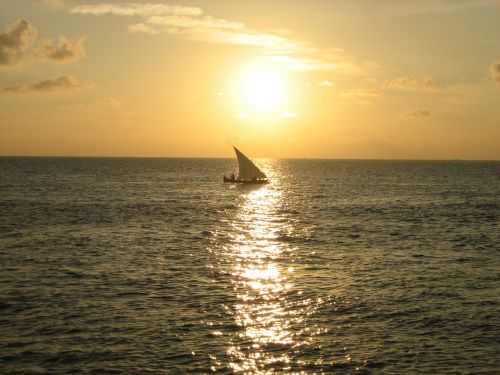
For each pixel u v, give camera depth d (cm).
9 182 13862
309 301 3142
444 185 14800
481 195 11375
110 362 2295
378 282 3572
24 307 2975
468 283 3553
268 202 9556
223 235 5622
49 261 4134
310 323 2772
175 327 2702
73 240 5097
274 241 5259
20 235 5362
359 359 2348
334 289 3400
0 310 2917
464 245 5019
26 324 2711
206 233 5738
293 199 10181
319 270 3938
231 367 2266
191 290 3366
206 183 14750
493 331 2661
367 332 2650
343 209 8338
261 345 2488
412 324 2759
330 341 2538
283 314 2908
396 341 2539
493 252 4666
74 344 2472
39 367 2242
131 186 13188
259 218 7194
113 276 3681
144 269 3909
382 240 5309
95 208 7969
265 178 14188
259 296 3238
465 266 4072
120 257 4331
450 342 2528
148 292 3309
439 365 2291
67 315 2852
